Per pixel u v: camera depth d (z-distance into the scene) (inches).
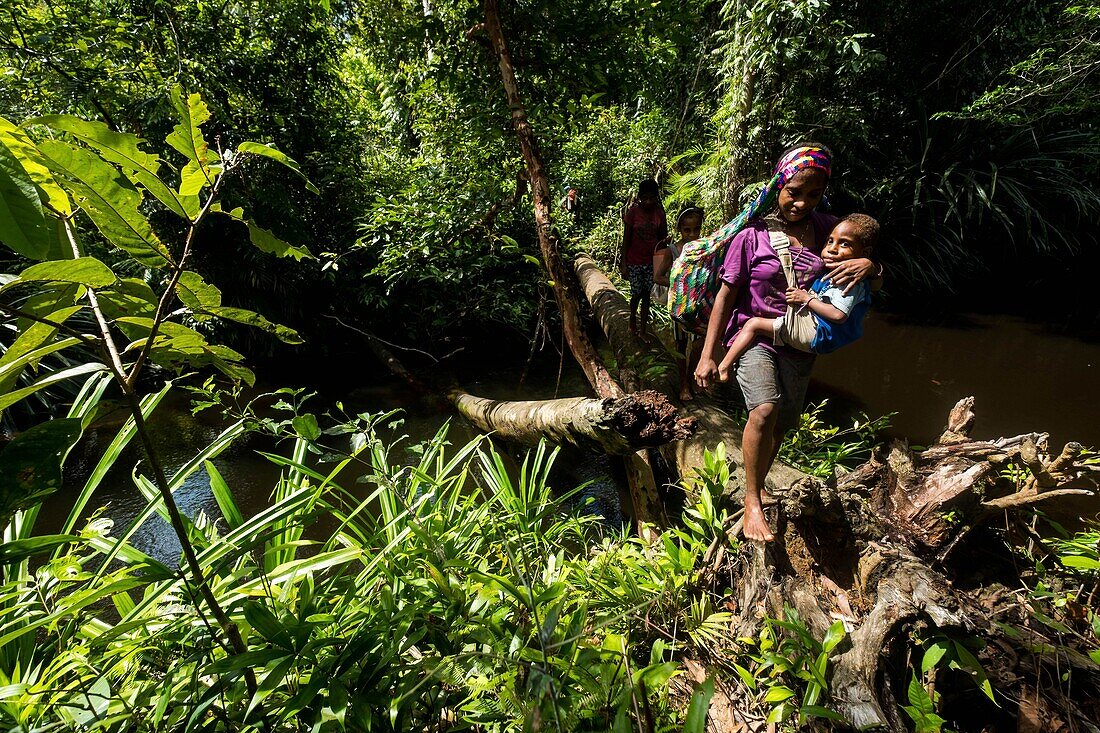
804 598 76.9
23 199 34.7
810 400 210.1
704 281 105.5
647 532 121.7
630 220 184.9
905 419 191.0
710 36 262.4
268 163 265.7
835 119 275.9
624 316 215.6
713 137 317.4
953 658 69.7
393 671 63.7
